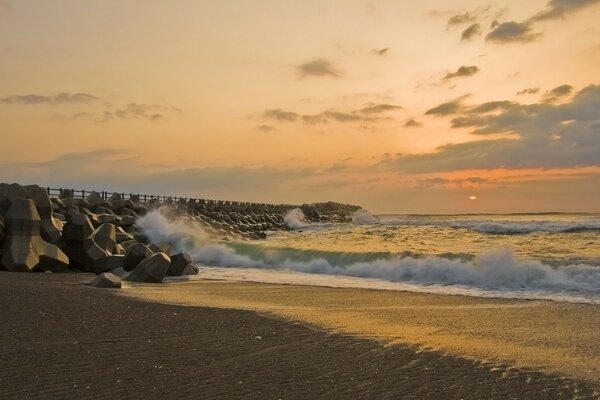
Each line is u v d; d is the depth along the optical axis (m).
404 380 6.54
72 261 19.00
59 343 7.77
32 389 5.82
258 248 25.25
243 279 18.92
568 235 32.56
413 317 11.35
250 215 64.69
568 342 9.08
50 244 18.30
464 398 5.97
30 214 17.70
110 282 14.38
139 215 37.31
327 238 39.34
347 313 11.64
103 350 7.47
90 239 19.14
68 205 30.81
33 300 11.27
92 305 10.91
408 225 51.91
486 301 13.94
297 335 8.75
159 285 16.34
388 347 8.16
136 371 6.55
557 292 15.58
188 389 5.96
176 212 43.91
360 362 7.25
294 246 26.84
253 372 6.66
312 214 93.81
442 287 16.83
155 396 5.70
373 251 23.53
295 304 12.91
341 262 22.02
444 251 23.95
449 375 6.81
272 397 5.78
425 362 7.37
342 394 5.96
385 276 19.41
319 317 10.73
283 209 90.38
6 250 17.16
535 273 17.22
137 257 18.33
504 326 10.47
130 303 11.38
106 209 33.56
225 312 10.64
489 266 17.78
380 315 11.51
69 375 6.32
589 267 17.44
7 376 6.25
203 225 40.81
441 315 11.66
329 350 7.84
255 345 8.02
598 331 10.05
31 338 8.02
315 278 19.27
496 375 6.87
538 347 8.66
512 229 37.00
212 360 7.14
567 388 6.41
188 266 20.22
